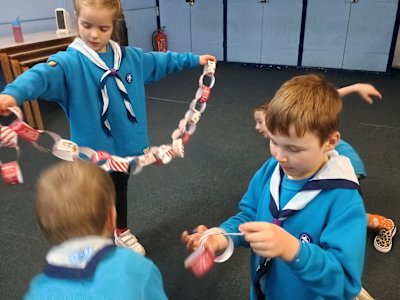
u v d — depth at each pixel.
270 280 0.93
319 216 0.80
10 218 2.07
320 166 0.82
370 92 1.21
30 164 2.65
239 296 1.55
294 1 4.90
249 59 5.53
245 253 1.78
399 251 1.77
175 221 2.03
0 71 3.55
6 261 1.75
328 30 4.87
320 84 0.77
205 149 2.87
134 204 2.19
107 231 0.66
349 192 0.78
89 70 1.36
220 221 2.03
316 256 0.68
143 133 1.56
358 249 0.73
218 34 5.60
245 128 3.26
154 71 1.61
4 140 1.07
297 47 5.14
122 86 1.42
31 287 0.61
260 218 0.94
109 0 1.27
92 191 0.63
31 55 3.08
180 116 3.57
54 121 3.44
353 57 4.87
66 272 0.58
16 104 1.09
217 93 4.23
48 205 0.62
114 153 1.49
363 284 1.59
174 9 5.73
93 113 1.40
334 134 0.76
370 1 4.50
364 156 2.68
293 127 0.71
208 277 1.65
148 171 2.54
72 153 1.23
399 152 2.73
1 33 3.57
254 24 5.29
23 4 3.72
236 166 2.61
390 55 4.65
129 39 5.39
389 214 2.04
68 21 3.55
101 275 0.58
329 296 0.71
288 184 0.86
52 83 1.26
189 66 1.72
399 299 1.51
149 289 0.62
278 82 4.64
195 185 2.38
